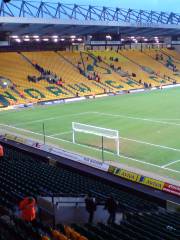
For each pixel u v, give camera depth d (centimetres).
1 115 4566
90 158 2436
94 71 7194
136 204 1585
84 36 7744
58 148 2783
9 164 2114
